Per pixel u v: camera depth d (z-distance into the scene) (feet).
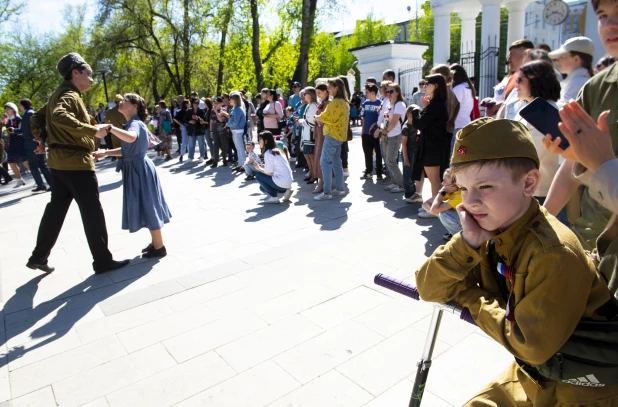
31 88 111.04
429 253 14.64
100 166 41.96
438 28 43.70
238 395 8.45
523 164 3.96
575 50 10.93
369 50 48.80
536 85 10.18
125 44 86.94
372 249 15.33
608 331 3.98
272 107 33.50
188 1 81.20
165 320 11.41
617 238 4.57
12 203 28.04
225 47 84.12
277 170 22.31
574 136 3.76
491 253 4.62
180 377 9.08
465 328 10.27
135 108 14.93
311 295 12.26
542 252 3.84
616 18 5.27
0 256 17.47
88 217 14.35
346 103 22.21
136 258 15.96
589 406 4.16
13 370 9.68
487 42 38.81
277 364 9.31
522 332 3.92
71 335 10.99
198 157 43.78
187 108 41.50
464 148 4.02
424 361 5.53
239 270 14.26
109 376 9.27
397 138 22.65
